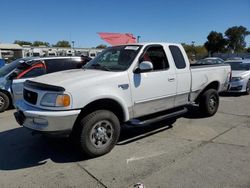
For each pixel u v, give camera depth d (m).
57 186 3.71
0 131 6.24
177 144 5.18
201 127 6.25
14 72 8.31
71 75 4.73
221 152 4.74
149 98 5.25
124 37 13.78
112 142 4.74
